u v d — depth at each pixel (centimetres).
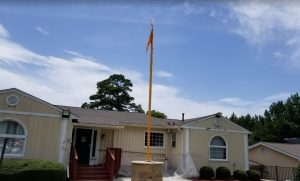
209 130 2186
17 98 1559
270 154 2516
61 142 1591
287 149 2405
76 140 1944
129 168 1998
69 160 1667
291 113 5219
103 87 4697
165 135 2275
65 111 1631
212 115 2223
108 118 2194
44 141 1567
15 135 1526
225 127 2247
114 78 4778
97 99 4700
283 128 4656
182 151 2078
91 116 2159
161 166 1055
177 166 2108
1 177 1184
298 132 4606
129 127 2155
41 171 1264
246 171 2150
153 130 2236
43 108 1600
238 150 2244
